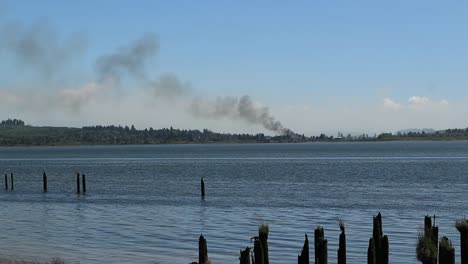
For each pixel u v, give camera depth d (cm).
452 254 2209
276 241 4416
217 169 14700
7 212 6544
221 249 4153
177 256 3969
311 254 3938
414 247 4069
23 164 19700
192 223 5434
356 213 5984
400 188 8769
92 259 3888
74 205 7169
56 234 4922
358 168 14250
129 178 11881
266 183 10038
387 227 4975
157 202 7331
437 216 5669
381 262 2670
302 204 6862
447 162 16450
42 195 8575
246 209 6450
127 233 4916
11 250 4216
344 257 2656
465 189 8469
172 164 17900
